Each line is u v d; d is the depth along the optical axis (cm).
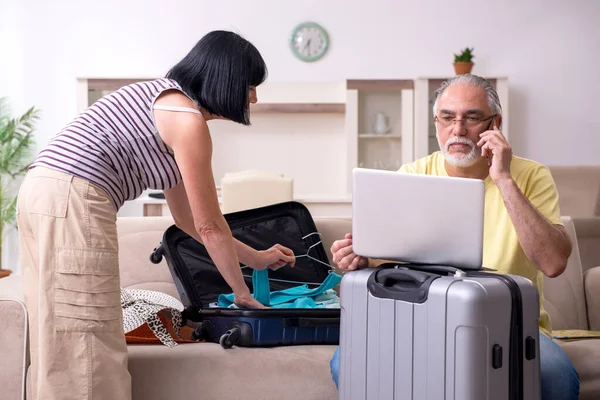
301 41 690
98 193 189
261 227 254
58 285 185
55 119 688
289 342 214
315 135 698
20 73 686
